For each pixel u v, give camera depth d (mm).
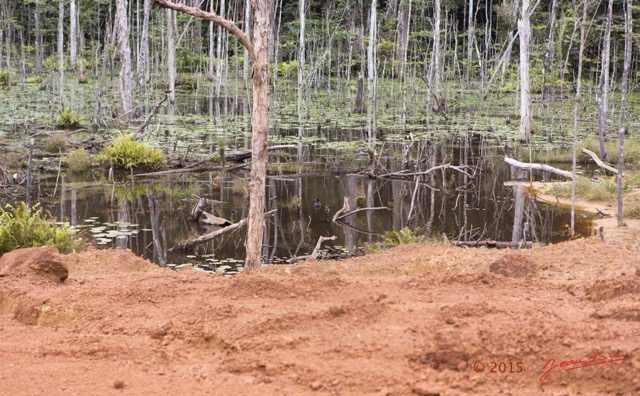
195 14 7664
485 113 37906
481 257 8227
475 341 4430
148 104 35312
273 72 38656
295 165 20984
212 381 4258
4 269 6875
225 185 17312
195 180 17984
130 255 8438
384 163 21625
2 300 6211
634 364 4113
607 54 23312
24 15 55562
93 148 22297
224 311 5348
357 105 37312
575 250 8367
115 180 17797
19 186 16359
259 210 8281
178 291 6098
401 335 4715
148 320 5391
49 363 4625
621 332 4617
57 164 19859
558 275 6965
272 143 25297
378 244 11289
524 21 26312
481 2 57969
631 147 22656
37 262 6578
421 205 15453
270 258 10922
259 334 4879
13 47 50750
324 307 5445
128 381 4273
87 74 48000
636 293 5711
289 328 4953
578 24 30516
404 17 47156
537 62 38656
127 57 30203
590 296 5789
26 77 47031
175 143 21859
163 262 10594
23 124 27578
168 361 4648
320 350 4539
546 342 4453
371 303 5250
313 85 49312
